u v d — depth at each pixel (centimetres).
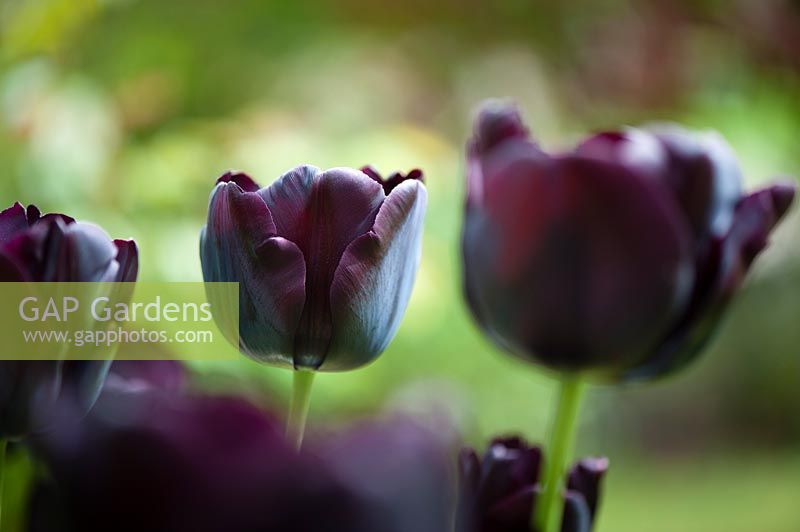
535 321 53
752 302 275
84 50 200
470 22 287
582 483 51
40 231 45
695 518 207
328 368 49
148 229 146
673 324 53
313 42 262
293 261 47
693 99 250
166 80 183
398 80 274
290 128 182
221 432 42
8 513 48
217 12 245
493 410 193
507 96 282
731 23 253
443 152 202
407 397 44
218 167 166
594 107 279
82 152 148
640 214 52
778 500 221
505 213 53
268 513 41
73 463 42
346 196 48
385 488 41
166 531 42
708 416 277
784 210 53
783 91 242
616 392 267
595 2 279
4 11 147
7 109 141
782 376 277
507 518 50
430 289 155
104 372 46
